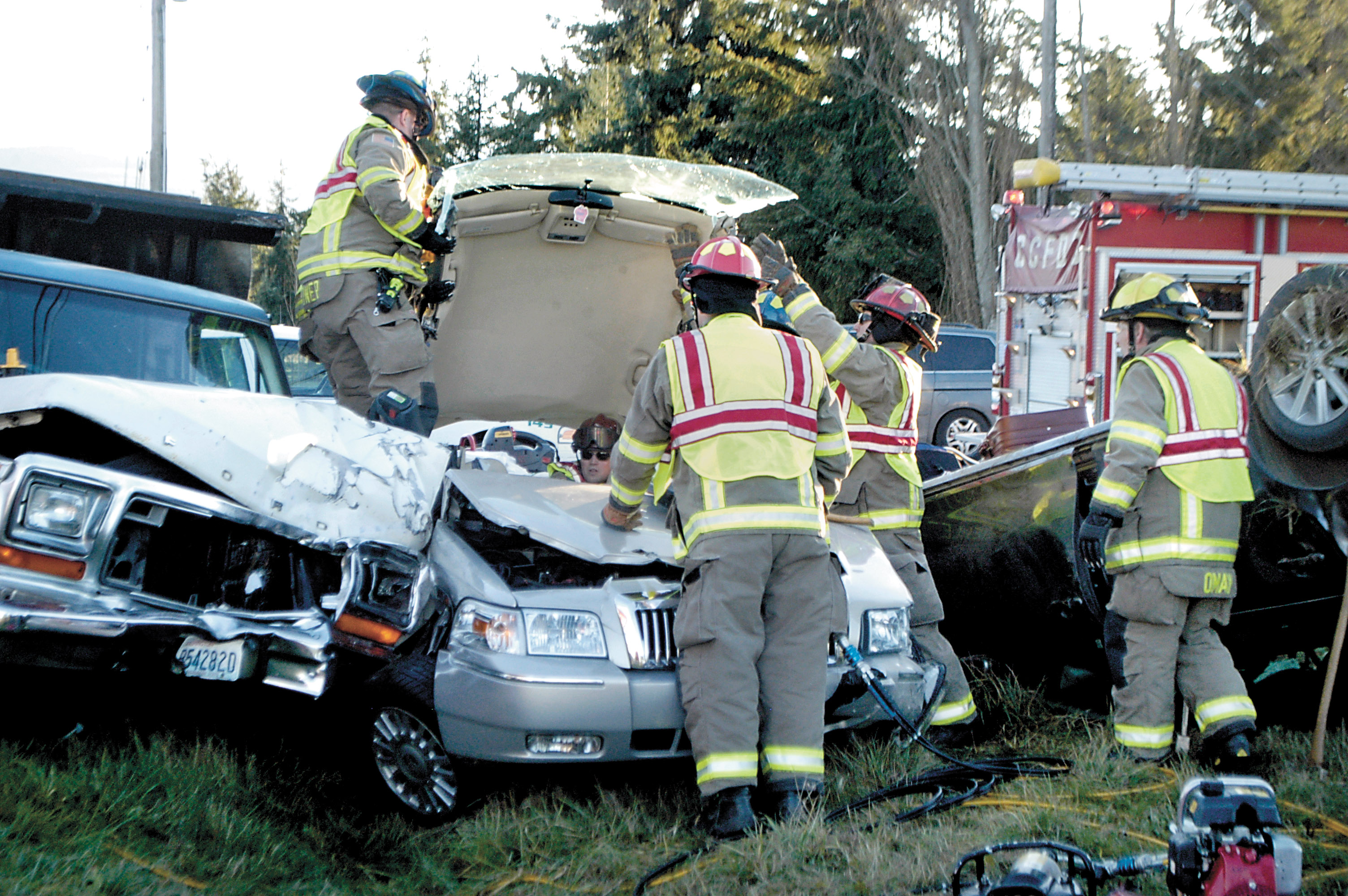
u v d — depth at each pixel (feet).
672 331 20.01
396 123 17.92
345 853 11.84
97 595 11.78
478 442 21.75
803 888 10.31
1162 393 13.25
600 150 102.63
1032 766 14.06
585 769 12.26
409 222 16.92
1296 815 11.60
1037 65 76.64
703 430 12.35
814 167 87.76
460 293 18.71
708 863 11.03
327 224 17.48
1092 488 15.49
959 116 79.66
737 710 11.89
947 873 10.34
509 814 12.35
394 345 17.38
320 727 13.38
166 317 16.61
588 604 12.55
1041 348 31.17
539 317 19.21
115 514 11.83
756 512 12.19
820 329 15.21
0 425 12.42
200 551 12.99
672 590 12.88
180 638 11.69
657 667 12.56
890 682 13.84
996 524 16.44
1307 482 13.48
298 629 11.94
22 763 11.11
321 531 12.79
